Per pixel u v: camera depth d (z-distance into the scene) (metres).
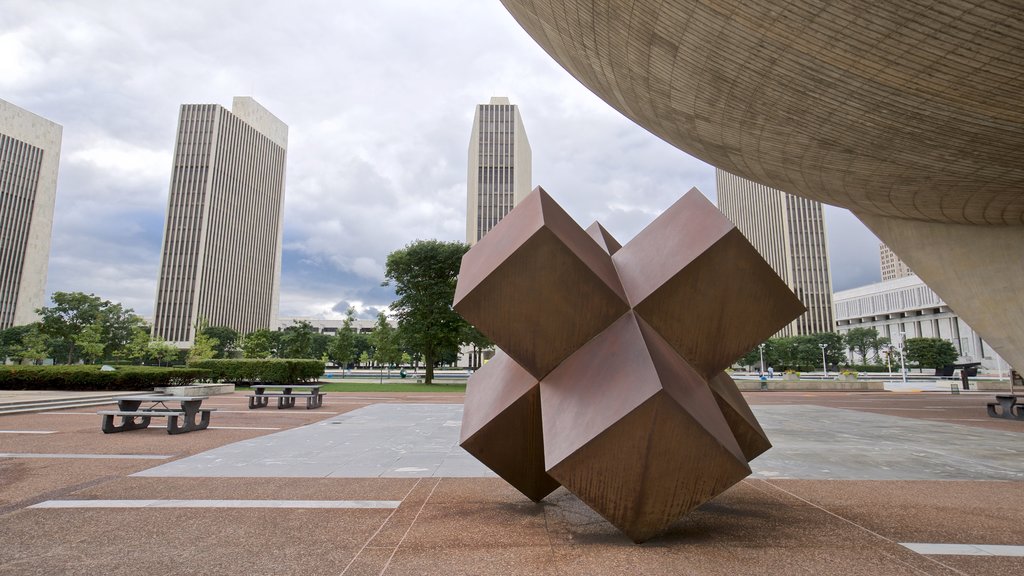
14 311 82.75
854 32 7.30
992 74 7.48
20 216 84.25
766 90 9.62
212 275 91.81
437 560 4.23
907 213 15.85
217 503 5.96
